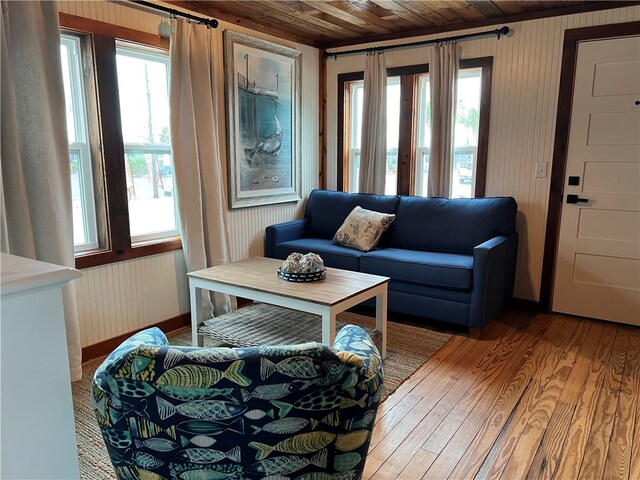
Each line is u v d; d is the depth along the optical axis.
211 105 3.33
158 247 3.19
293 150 4.32
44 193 2.38
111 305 2.94
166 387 0.86
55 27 2.38
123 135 2.97
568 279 3.58
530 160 3.61
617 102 3.23
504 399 2.36
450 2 3.23
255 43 3.75
